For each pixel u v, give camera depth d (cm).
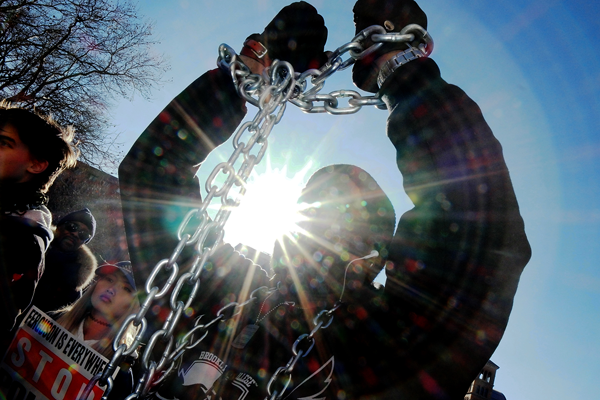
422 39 136
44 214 268
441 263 107
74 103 1323
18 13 1164
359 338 118
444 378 102
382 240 156
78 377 291
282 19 154
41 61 1231
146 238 131
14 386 278
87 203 739
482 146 112
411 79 126
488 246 104
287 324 132
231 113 143
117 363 101
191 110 141
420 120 119
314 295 136
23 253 239
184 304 109
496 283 102
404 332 108
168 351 107
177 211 135
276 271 149
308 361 122
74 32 1263
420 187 116
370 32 135
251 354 129
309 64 154
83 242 348
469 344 102
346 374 116
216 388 125
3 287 228
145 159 136
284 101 131
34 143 260
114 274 340
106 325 323
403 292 110
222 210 116
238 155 122
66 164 289
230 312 134
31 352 287
